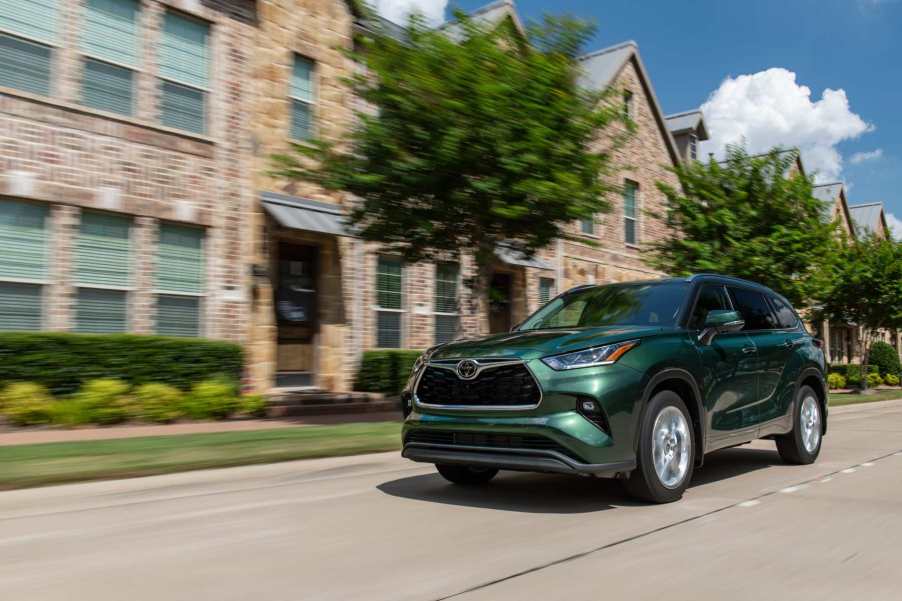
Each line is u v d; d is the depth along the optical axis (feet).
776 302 26.71
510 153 30.68
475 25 31.89
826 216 59.57
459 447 18.03
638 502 18.70
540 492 20.06
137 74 39.45
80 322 36.86
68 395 34.22
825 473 24.23
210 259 41.91
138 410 34.27
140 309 38.99
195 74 41.96
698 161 59.67
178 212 40.37
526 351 17.60
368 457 24.16
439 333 56.44
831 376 113.09
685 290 21.90
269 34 45.47
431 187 31.76
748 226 56.39
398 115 31.60
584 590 11.69
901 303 93.40
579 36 32.96
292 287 46.93
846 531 15.80
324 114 48.65
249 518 16.63
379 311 51.75
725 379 21.25
